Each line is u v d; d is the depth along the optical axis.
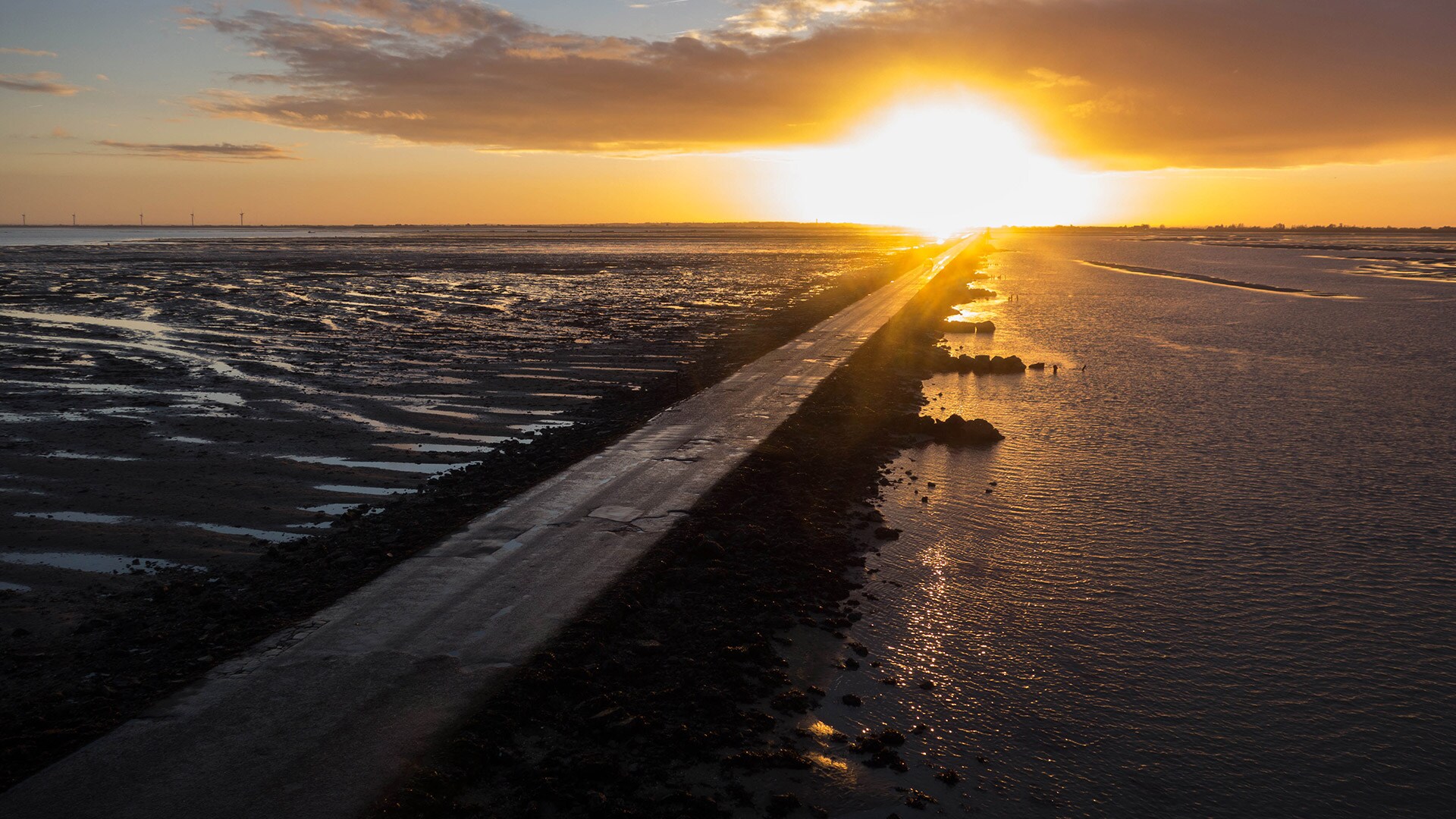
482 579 10.28
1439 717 8.38
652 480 14.44
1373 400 23.05
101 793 6.38
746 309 44.56
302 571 10.90
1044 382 25.83
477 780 6.87
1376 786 7.38
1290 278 73.38
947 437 18.98
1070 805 7.11
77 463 15.84
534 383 24.34
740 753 7.57
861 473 16.22
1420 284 66.56
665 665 8.91
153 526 12.79
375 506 13.84
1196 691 8.84
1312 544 12.74
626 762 7.36
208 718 7.35
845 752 7.78
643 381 24.70
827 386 23.34
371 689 7.79
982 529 13.45
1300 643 9.82
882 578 11.60
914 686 8.94
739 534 12.19
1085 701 8.65
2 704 7.90
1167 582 11.46
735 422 18.98
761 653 9.27
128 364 27.12
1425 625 10.24
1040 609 10.67
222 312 42.94
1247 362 29.59
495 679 8.02
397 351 30.06
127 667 8.55
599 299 50.84
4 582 10.85
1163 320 42.56
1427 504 14.52
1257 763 7.68
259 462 16.17
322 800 6.29
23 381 24.08
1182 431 19.62
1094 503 14.65
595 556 11.04
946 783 7.34
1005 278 72.88
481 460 16.59
